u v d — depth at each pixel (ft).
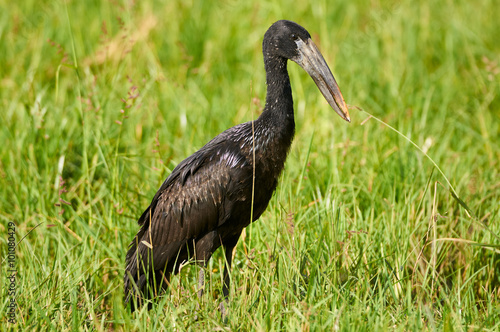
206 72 52.19
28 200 36.22
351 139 41.96
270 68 31.30
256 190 30.35
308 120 45.11
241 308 26.17
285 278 27.66
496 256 31.04
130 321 25.75
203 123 43.52
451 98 49.73
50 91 49.21
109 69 47.44
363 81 51.26
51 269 29.68
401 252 29.78
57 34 55.57
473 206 35.04
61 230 33.09
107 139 38.47
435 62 57.06
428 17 59.98
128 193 37.06
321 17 56.34
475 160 41.63
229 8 62.39
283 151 30.73
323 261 28.53
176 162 38.55
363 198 35.81
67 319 26.84
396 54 55.06
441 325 25.49
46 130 40.75
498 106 48.80
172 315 25.82
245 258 31.17
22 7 60.75
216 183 29.96
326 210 32.30
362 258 29.50
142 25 53.11
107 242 33.01
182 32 56.75
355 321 24.03
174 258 31.32
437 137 42.86
